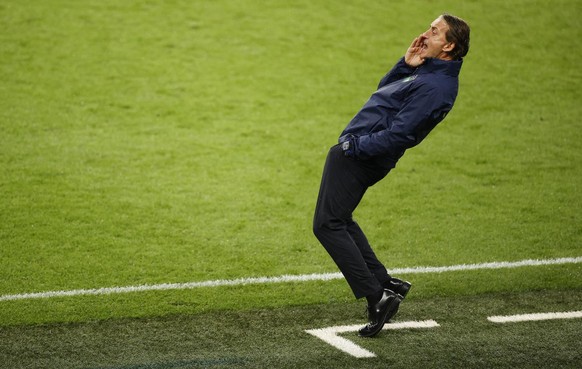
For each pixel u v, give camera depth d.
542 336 19.58
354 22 48.31
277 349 18.77
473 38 47.34
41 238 26.06
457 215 29.34
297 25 47.62
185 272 24.03
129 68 41.81
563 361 18.16
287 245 26.38
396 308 19.34
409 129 18.36
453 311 21.30
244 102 39.47
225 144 35.19
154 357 18.28
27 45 42.94
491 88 42.25
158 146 34.53
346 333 19.77
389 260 25.38
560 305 21.77
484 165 34.12
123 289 22.64
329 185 19.16
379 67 43.84
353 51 45.28
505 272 24.38
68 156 32.94
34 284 22.83
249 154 34.38
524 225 28.50
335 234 19.23
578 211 29.88
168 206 29.11
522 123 38.62
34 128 35.28
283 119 38.06
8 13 45.84
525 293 22.70
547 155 35.31
